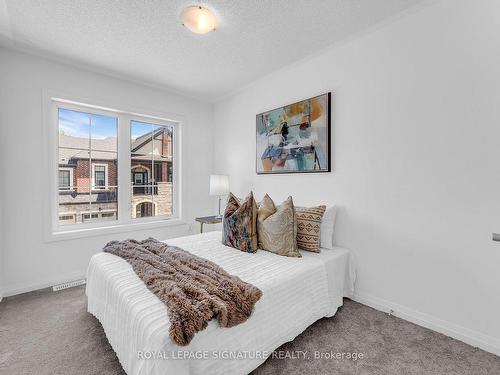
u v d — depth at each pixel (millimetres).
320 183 2447
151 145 3350
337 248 2230
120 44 2232
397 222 1936
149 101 3188
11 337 1649
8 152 2268
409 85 1852
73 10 1783
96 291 1713
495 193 1514
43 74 2438
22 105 2332
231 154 3527
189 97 3566
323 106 2357
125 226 3025
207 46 2277
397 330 1750
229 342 1203
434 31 1727
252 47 2297
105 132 2979
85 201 2846
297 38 2154
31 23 1927
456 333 1656
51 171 2506
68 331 1719
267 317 1402
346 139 2238
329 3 1732
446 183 1696
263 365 1408
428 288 1788
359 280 2170
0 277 2215
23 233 2355
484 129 1545
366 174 2111
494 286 1527
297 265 1753
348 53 2211
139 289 1371
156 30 2029
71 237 2625
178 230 3512
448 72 1673
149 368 1013
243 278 1522
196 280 1418
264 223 2062
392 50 1937
